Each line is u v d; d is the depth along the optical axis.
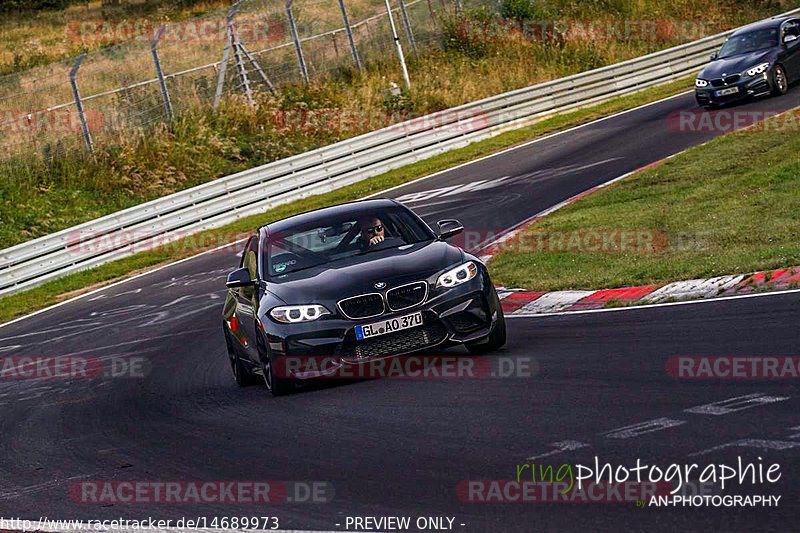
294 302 19.61
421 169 65.75
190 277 46.31
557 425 14.21
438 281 19.64
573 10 109.69
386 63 94.12
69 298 47.94
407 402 17.44
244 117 82.56
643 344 19.05
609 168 48.69
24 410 25.34
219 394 23.02
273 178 64.81
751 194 33.97
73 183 72.56
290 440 16.44
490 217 43.75
